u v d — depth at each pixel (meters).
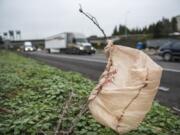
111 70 3.80
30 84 9.27
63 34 53.19
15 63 19.69
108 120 3.57
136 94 3.44
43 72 12.91
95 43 77.94
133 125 3.58
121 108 3.49
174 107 7.84
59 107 6.08
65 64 22.75
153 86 3.48
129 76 3.59
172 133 5.37
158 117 6.17
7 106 6.58
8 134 4.77
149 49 49.75
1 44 52.78
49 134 4.59
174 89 10.66
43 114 5.57
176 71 16.95
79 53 47.06
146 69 3.46
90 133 4.69
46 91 7.86
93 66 20.72
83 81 10.88
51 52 58.59
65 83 9.48
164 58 27.16
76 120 4.53
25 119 5.09
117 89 3.51
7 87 8.50
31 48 72.25
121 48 3.85
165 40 47.38
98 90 3.72
